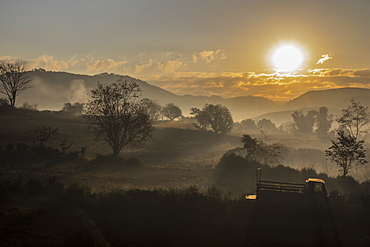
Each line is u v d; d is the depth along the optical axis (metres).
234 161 68.06
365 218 33.44
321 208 32.53
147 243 26.69
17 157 77.00
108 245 25.95
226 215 33.34
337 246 26.75
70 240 26.11
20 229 28.36
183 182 58.72
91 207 35.62
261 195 33.91
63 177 58.50
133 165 78.00
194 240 27.58
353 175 81.56
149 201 35.84
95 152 104.62
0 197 39.75
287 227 30.75
